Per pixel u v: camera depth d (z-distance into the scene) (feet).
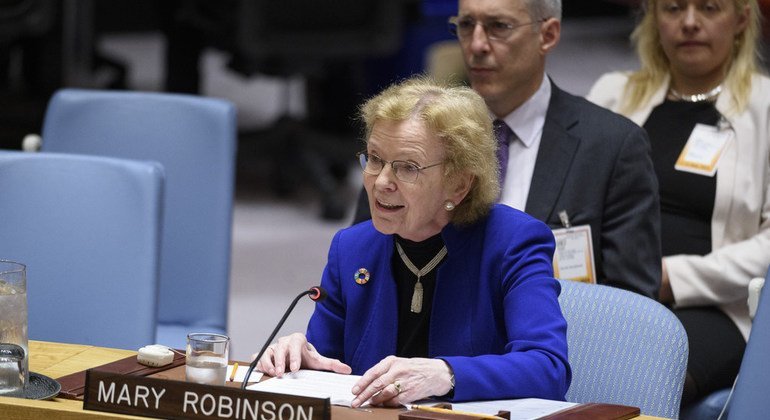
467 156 20.67
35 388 19.49
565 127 28.30
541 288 20.94
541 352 20.27
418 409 18.12
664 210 31.14
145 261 26.61
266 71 57.36
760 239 30.19
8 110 58.95
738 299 29.94
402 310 22.02
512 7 27.61
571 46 95.30
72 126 31.27
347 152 59.26
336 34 52.06
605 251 27.91
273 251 52.29
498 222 21.66
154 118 31.01
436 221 21.43
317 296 20.34
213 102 30.91
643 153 28.07
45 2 50.47
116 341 26.61
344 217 58.13
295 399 17.28
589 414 18.79
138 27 91.81
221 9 54.03
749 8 30.76
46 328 26.78
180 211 30.73
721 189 30.50
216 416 17.62
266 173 66.49
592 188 27.86
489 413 18.75
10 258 26.81
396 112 20.52
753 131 30.63
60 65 59.88
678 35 30.81
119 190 26.76
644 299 23.04
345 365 21.21
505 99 28.22
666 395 22.33
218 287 30.58
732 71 31.12
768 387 21.50
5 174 26.89
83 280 26.73
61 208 26.84
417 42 61.62
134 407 17.98
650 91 32.01
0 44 60.29
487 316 21.33
